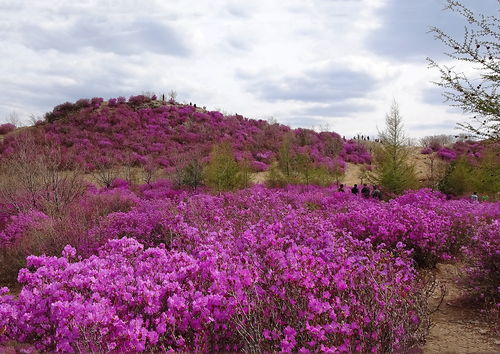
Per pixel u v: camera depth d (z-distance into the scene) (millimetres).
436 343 4793
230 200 13906
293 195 15609
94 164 26297
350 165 37219
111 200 13961
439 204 11844
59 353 3234
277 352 3262
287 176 24906
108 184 22422
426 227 8086
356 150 43312
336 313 3738
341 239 6457
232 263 4402
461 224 8859
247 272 3953
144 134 37500
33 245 8805
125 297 3684
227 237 6121
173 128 40688
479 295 6262
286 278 3770
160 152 33250
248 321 3570
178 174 22109
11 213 12539
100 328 3248
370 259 5035
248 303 3641
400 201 14422
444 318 5645
